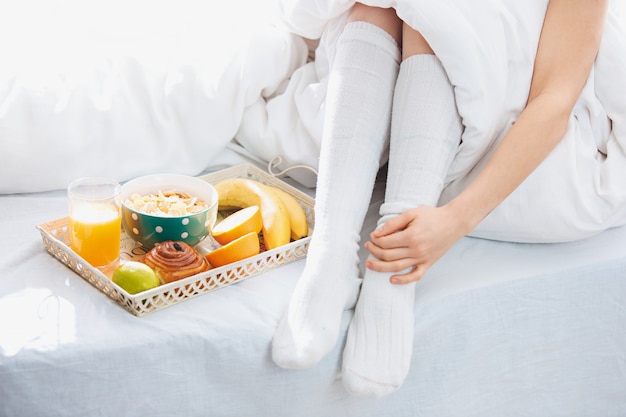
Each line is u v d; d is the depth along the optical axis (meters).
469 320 1.32
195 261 1.26
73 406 1.13
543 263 1.40
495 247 1.44
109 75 1.52
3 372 1.09
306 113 1.56
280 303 1.26
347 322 1.26
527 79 1.42
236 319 1.21
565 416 1.48
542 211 1.40
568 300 1.40
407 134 1.34
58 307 1.19
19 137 1.43
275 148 1.59
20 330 1.14
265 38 1.60
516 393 1.42
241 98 1.57
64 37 1.59
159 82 1.54
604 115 1.47
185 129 1.55
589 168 1.43
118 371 1.14
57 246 1.29
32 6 1.66
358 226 1.31
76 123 1.47
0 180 1.44
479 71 1.34
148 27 1.67
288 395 1.23
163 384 1.17
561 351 1.43
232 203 1.47
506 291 1.34
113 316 1.18
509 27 1.39
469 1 1.37
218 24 1.73
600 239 1.48
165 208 1.35
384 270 1.26
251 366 1.20
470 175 1.43
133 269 1.20
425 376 1.31
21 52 1.52
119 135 1.50
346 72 1.38
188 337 1.17
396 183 1.32
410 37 1.40
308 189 1.61
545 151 1.38
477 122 1.36
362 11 1.43
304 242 1.36
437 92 1.36
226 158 1.63
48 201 1.45
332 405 1.26
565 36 1.42
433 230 1.26
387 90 1.40
